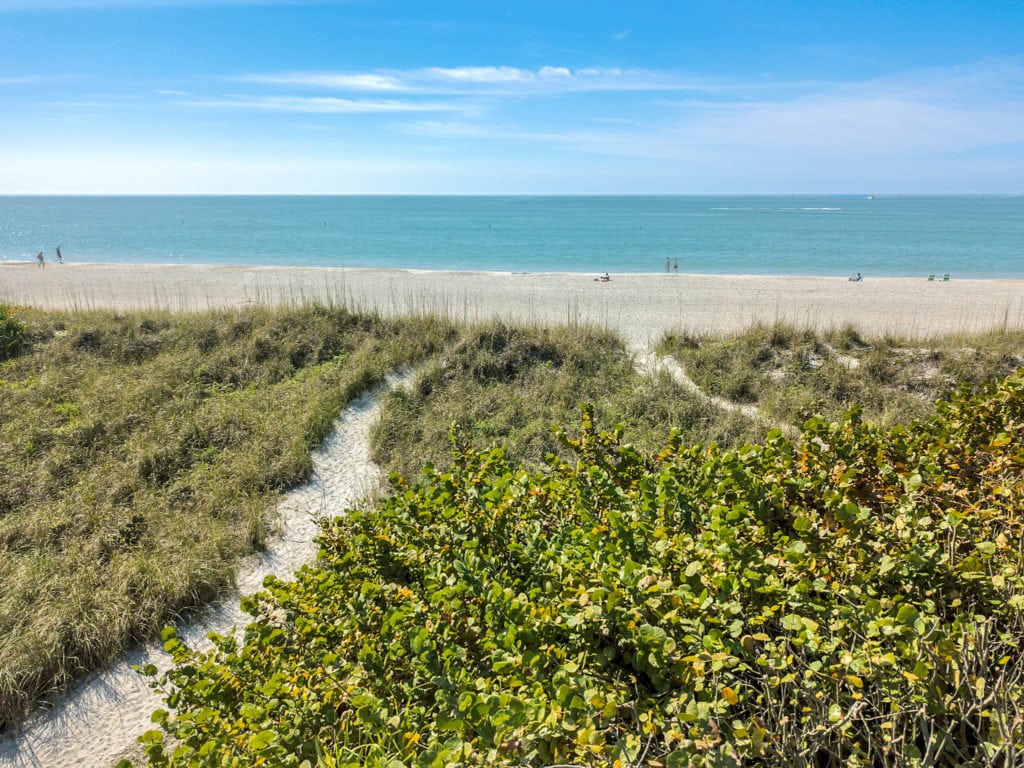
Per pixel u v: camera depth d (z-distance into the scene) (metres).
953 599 2.30
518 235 67.69
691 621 2.08
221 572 5.71
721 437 8.05
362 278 28.05
